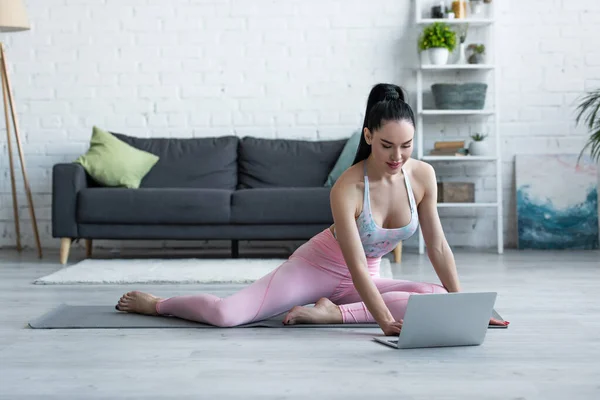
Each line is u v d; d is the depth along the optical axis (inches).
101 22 242.5
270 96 243.4
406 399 83.0
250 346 107.9
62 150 243.4
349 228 111.3
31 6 242.1
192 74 243.4
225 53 243.1
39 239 234.8
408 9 241.8
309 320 121.0
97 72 243.0
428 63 235.8
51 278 177.0
